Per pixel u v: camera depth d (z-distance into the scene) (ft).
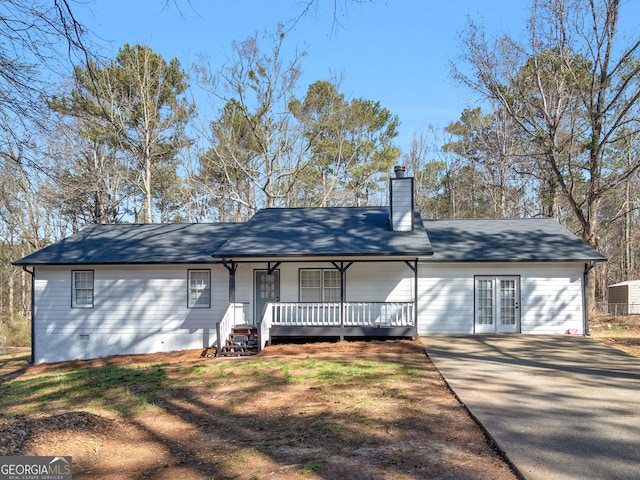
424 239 54.13
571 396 27.37
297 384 32.35
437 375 33.78
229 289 54.13
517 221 67.41
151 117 90.79
